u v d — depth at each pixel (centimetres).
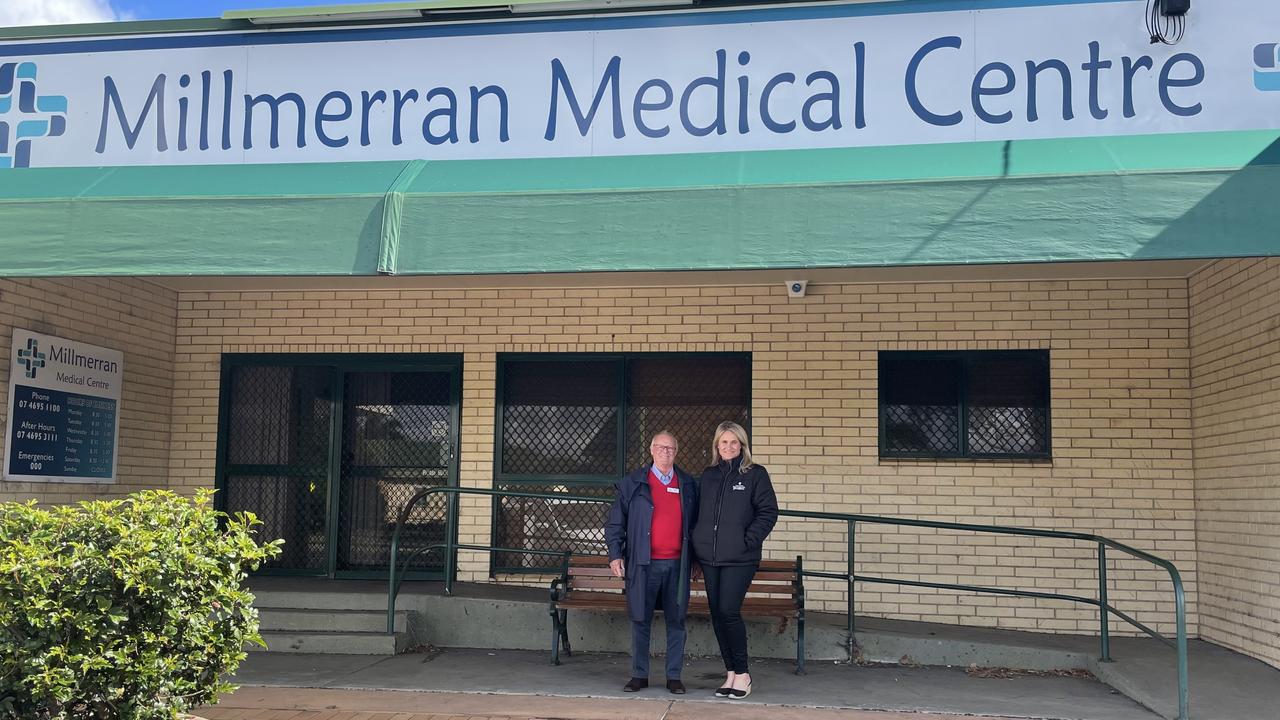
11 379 812
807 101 660
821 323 940
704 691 705
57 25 723
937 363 928
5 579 486
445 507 978
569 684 721
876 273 901
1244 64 626
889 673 776
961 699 690
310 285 986
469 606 864
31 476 830
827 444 926
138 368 958
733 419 952
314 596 878
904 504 911
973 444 914
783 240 588
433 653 831
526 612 858
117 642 499
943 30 652
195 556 523
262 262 622
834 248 583
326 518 991
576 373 975
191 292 1019
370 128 696
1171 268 866
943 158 615
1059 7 644
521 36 690
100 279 910
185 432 1004
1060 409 901
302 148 700
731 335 950
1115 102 633
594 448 966
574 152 677
